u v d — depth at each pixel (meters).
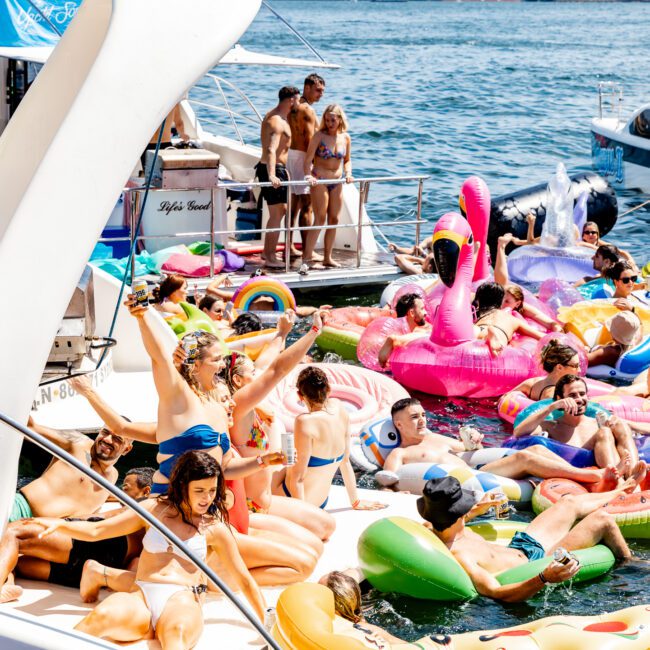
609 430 11.87
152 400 13.18
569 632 7.84
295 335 16.89
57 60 8.16
